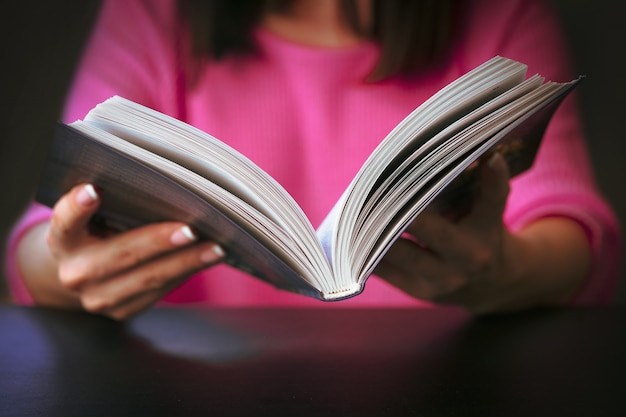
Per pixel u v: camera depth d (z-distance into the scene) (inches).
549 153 54.2
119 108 22.0
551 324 31.1
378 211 21.2
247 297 61.3
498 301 33.5
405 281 32.1
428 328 30.6
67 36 92.1
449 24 61.6
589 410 18.7
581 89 84.3
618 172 84.4
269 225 20.9
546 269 35.8
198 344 27.7
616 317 32.4
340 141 63.1
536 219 47.6
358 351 26.2
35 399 20.1
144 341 28.2
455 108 21.9
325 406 19.4
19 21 91.7
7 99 91.7
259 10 63.1
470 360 24.6
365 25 63.5
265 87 63.5
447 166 22.1
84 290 30.7
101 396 20.5
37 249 39.8
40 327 30.9
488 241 29.6
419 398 20.0
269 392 20.8
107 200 26.3
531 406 19.1
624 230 80.3
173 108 63.6
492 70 22.2
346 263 20.6
